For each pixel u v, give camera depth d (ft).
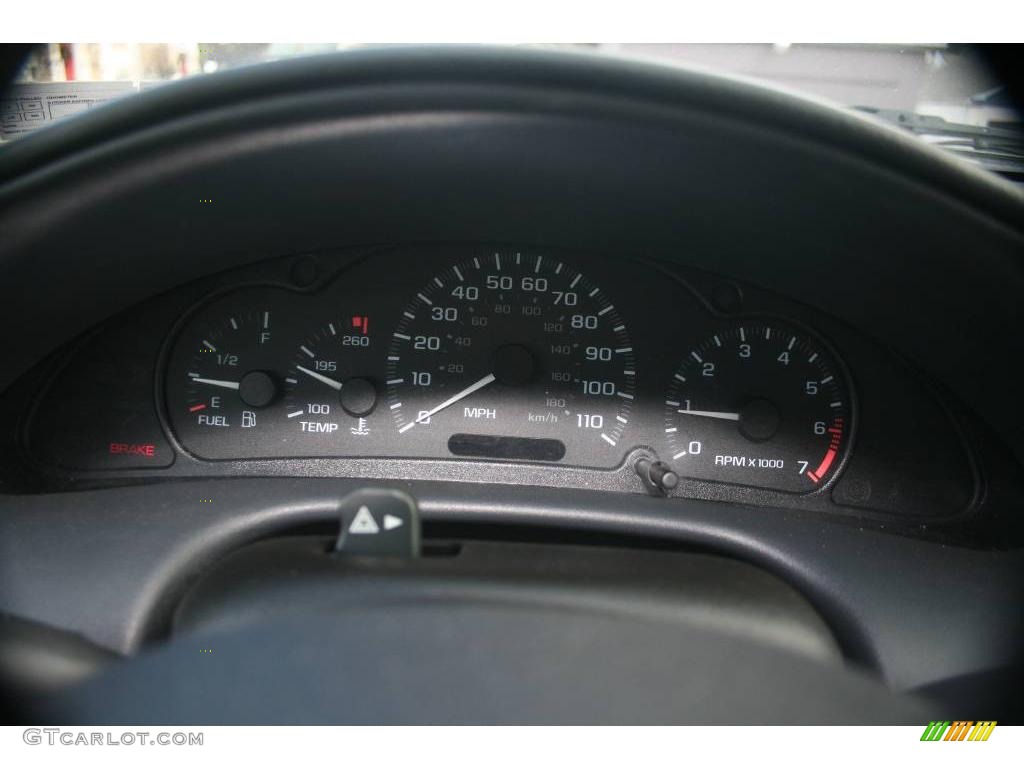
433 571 0.80
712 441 1.11
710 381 1.11
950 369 1.00
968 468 1.04
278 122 0.78
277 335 1.12
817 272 0.99
